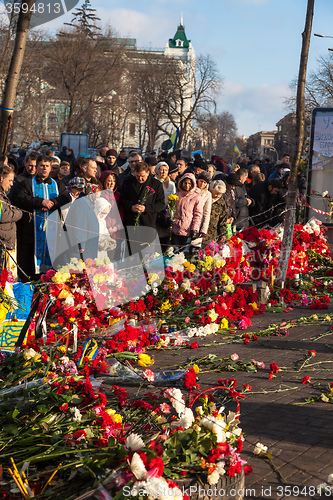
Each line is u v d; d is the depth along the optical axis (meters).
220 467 3.09
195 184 9.57
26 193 8.19
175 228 9.48
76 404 3.69
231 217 10.69
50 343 5.46
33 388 3.96
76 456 3.16
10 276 5.47
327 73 60.19
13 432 3.43
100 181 7.96
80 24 51.97
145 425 3.67
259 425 4.36
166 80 66.31
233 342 7.11
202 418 3.33
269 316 8.74
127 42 53.94
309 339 7.28
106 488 2.80
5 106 4.50
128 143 87.69
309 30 9.88
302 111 9.95
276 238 10.33
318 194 14.00
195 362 6.07
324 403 4.91
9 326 5.25
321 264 12.72
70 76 52.00
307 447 3.96
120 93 58.47
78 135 30.25
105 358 5.68
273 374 5.75
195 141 81.88
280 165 14.98
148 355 6.33
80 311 6.29
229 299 8.20
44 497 2.88
